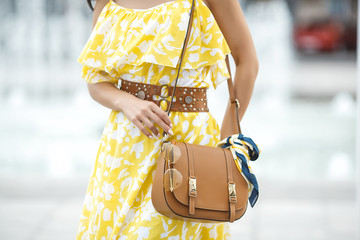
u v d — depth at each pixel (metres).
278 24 35.88
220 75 3.14
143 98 3.09
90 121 13.79
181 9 3.04
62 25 30.72
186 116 3.06
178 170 2.84
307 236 6.19
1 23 30.44
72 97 17.80
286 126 13.44
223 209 2.88
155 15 3.06
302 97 18.27
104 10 3.28
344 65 29.80
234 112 3.34
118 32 3.17
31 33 30.67
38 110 15.30
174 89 2.99
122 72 3.14
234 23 3.23
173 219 2.98
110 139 3.21
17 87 20.02
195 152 2.93
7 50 30.72
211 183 2.89
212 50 3.09
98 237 3.17
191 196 2.81
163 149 2.87
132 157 3.11
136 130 3.10
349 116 14.89
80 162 9.90
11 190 8.07
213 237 3.22
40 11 30.61
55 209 7.23
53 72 25.20
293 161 9.99
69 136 12.02
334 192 7.98
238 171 2.98
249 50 3.31
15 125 13.18
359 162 5.09
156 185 2.84
